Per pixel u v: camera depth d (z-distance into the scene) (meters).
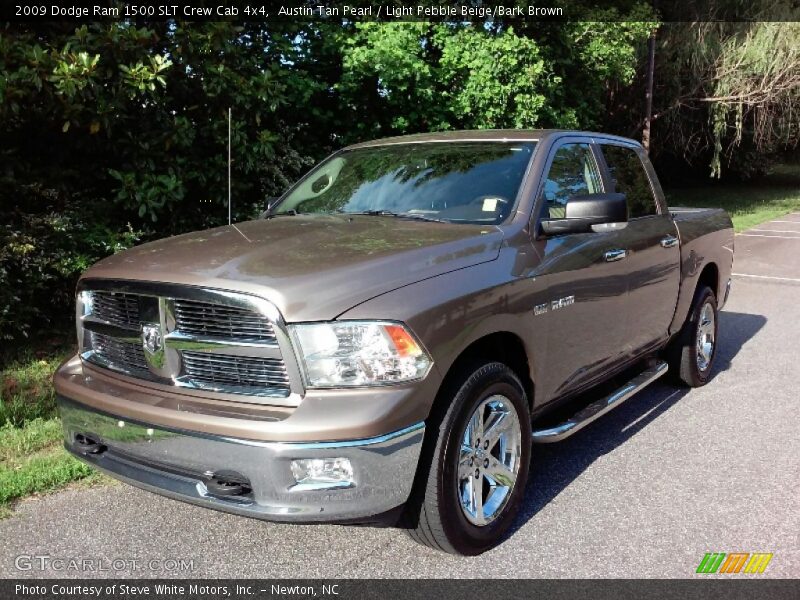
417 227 3.74
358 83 9.74
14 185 6.59
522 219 3.82
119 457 3.25
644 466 4.45
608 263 4.32
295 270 3.02
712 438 4.92
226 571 3.26
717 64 22.12
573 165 4.45
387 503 2.91
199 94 7.50
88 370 3.45
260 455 2.79
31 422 4.88
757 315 9.09
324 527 3.67
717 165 23.83
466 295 3.22
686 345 5.86
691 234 5.66
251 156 7.85
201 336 3.01
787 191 30.70
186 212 7.90
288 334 2.83
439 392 3.15
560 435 3.93
